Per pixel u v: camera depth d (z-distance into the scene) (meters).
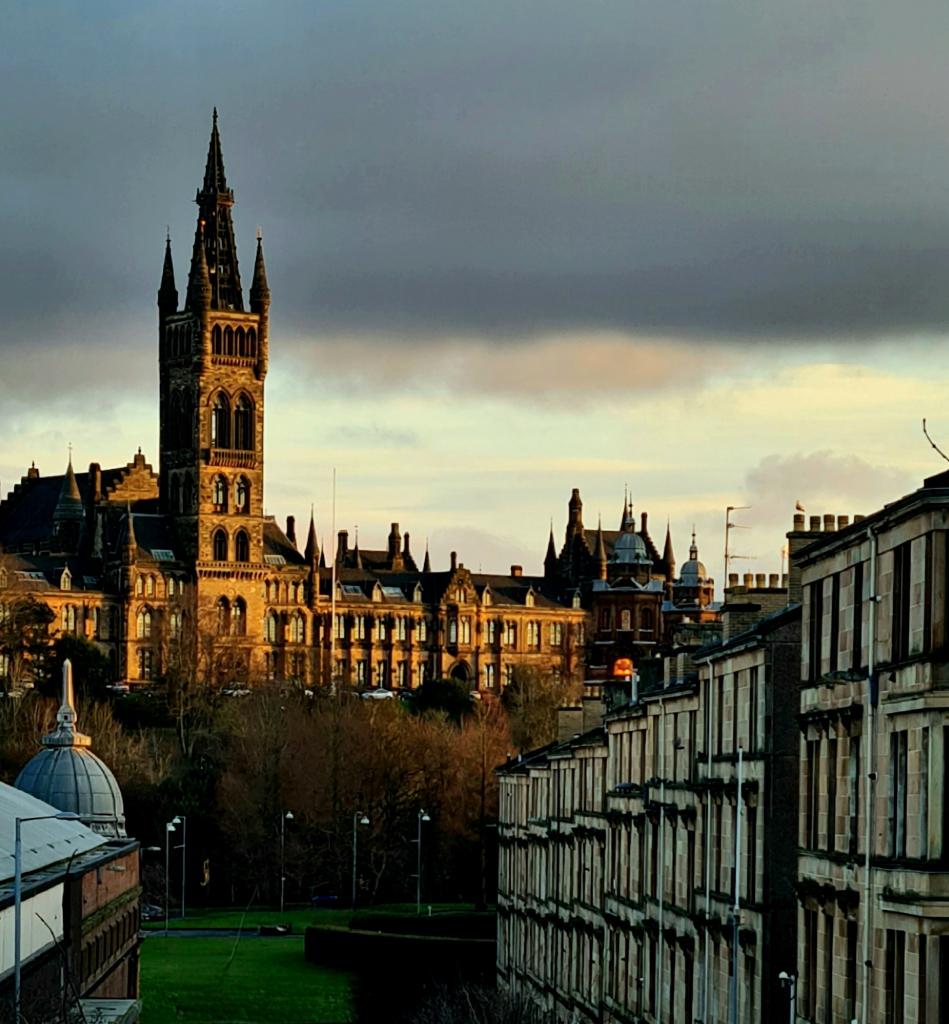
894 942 64.25
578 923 129.38
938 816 61.75
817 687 74.06
